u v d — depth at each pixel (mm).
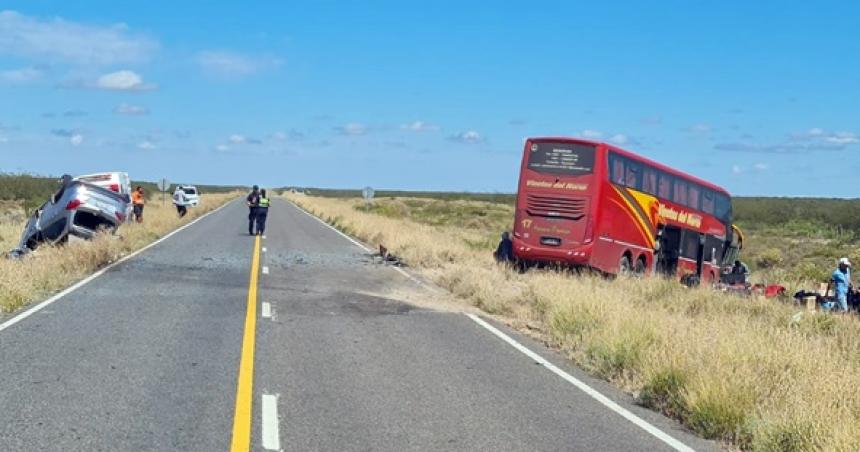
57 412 7574
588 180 23188
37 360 9758
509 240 25672
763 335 11844
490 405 8586
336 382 9320
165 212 51406
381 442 7086
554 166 23516
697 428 8078
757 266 45031
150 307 14438
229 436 7039
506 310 16078
